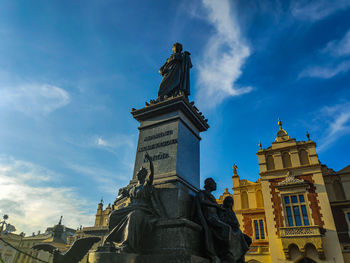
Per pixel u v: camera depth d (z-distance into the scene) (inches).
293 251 811.4
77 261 193.8
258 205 1000.9
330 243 772.6
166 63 335.6
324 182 919.0
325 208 823.7
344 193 871.1
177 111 264.5
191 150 266.8
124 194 212.5
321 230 798.5
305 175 907.4
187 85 327.3
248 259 888.3
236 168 1125.1
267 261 858.1
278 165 975.0
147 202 199.5
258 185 1034.7
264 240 900.6
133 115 290.0
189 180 242.5
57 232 832.9
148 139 264.4
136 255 162.4
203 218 197.0
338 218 826.8
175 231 175.8
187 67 336.2
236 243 194.1
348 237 783.7
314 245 772.0
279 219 877.2
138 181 219.0
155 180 223.5
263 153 1023.6
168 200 203.3
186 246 171.9
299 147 972.6
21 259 913.5
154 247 176.9
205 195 212.2
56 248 202.5
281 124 1065.5
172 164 229.8
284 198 900.6
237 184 1082.1
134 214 180.4
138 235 175.9
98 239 199.8
